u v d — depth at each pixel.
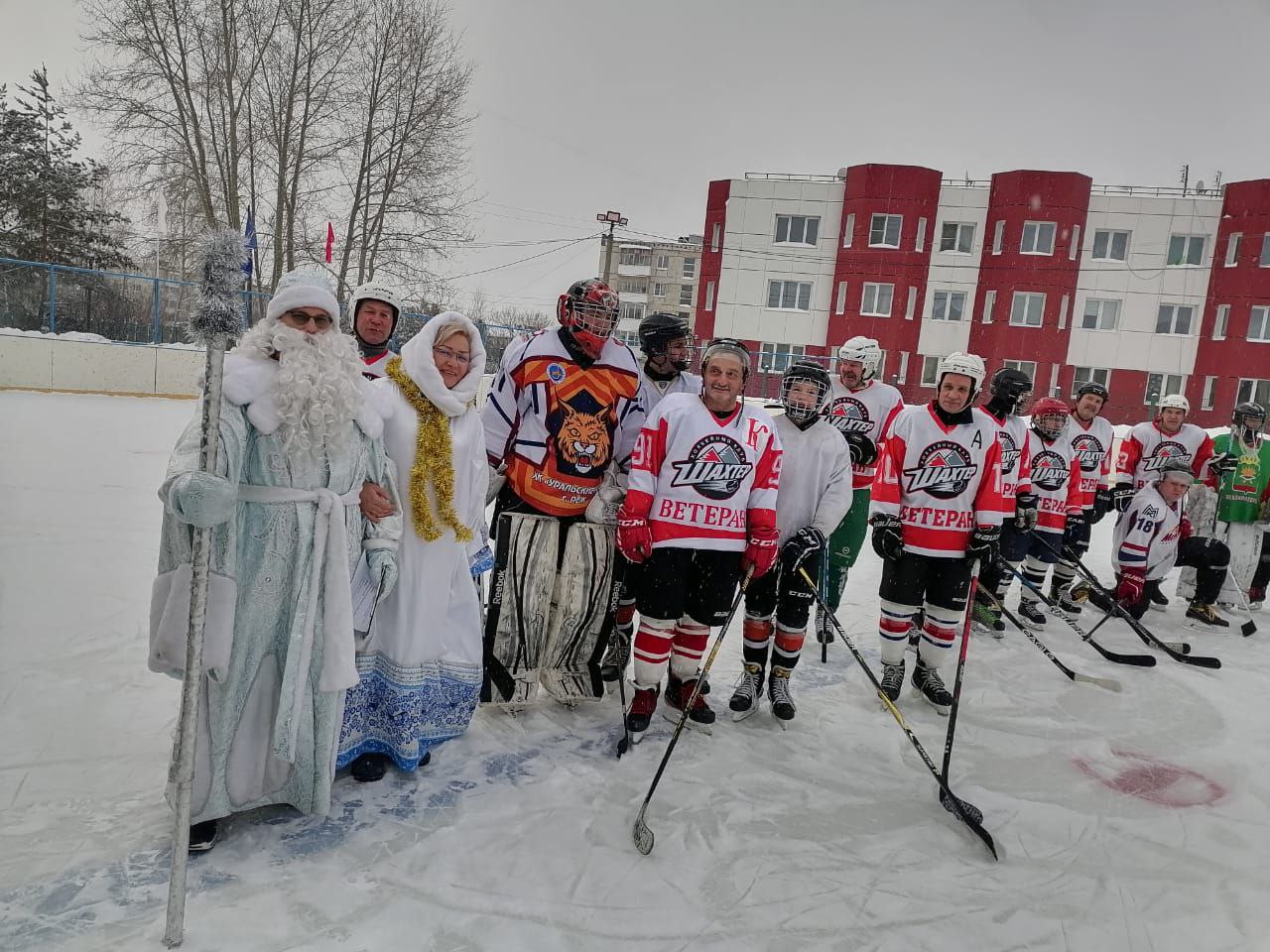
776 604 3.80
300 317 2.47
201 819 2.37
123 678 3.54
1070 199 25.62
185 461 2.12
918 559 4.03
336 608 2.46
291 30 21.16
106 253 28.22
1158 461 6.34
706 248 28.95
